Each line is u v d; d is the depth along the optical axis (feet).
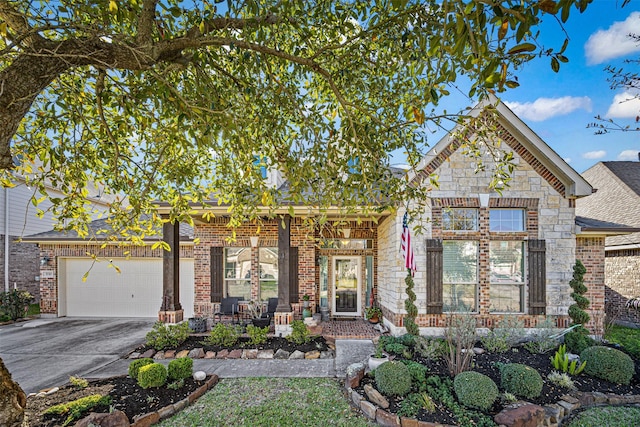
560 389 20.59
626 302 44.50
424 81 13.78
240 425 16.90
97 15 10.04
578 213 56.95
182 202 14.69
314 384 21.86
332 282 41.70
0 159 8.99
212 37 10.70
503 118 30.91
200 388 20.30
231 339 29.35
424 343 25.31
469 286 31.71
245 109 12.36
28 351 29.63
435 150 30.91
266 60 12.02
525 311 31.14
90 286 45.55
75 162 14.43
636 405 19.69
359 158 13.23
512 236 31.45
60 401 18.04
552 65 7.93
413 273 30.14
